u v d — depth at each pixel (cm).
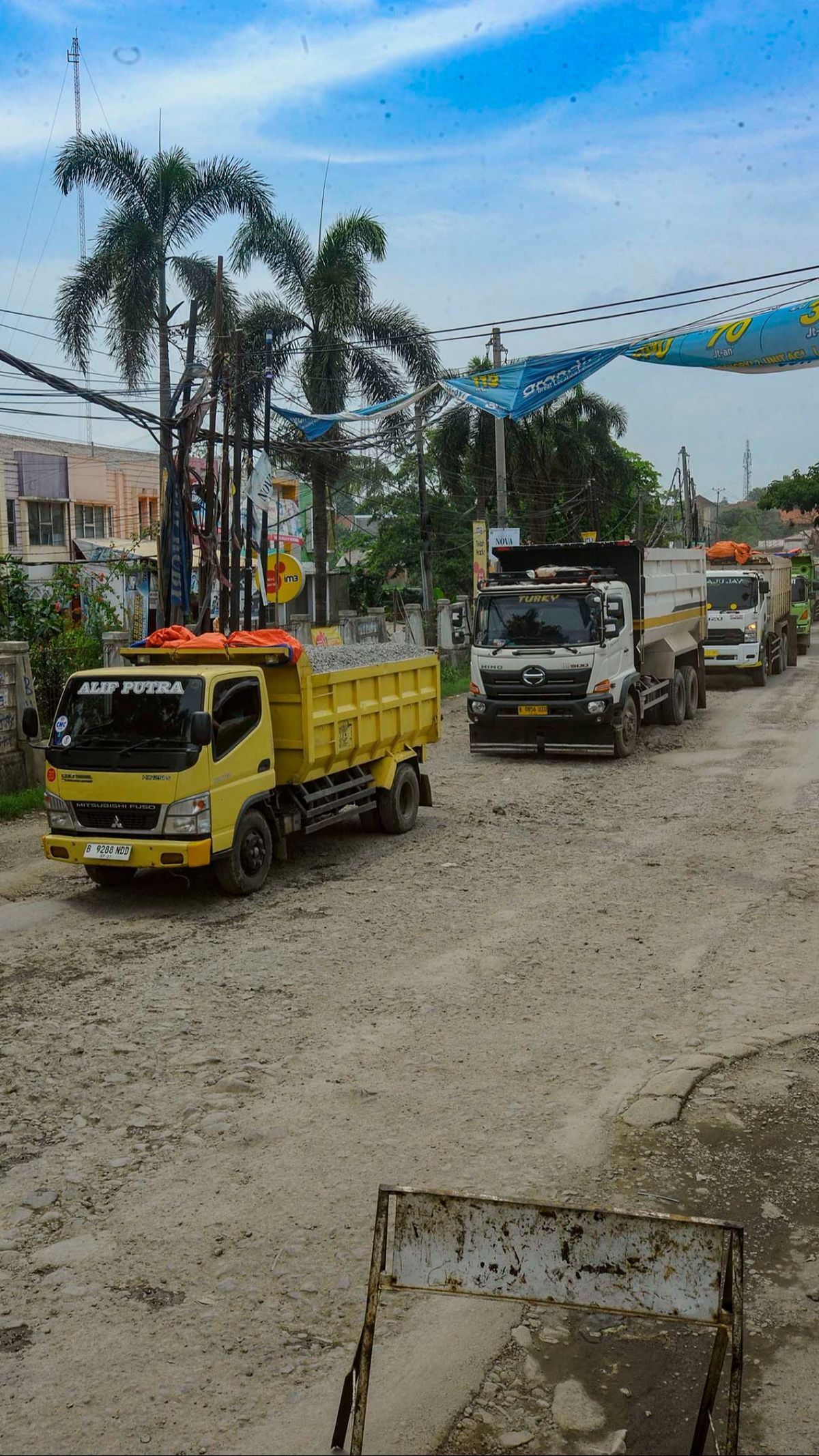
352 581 4372
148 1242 473
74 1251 466
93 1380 388
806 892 995
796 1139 560
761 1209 497
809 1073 634
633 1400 381
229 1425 367
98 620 2047
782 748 1777
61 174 2708
